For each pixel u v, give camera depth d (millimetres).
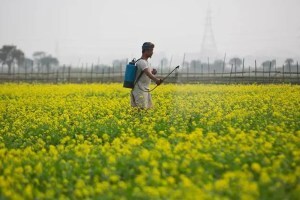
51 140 13617
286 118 14727
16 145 13266
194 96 24859
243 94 26047
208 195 7066
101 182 8852
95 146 11656
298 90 28047
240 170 8836
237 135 11070
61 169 9625
